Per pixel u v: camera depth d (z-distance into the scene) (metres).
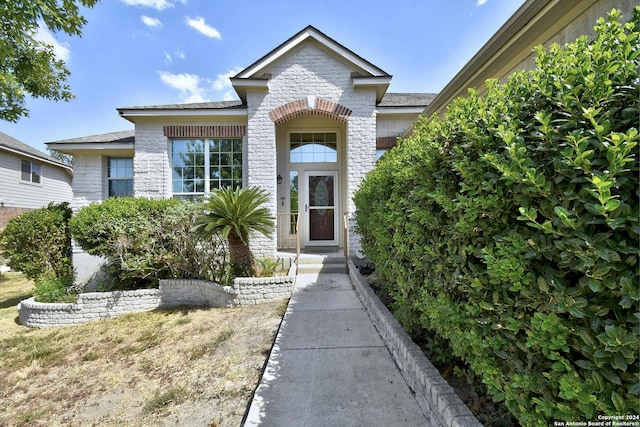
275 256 7.20
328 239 8.63
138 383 3.11
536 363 1.34
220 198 5.51
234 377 2.91
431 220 2.14
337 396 2.34
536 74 1.50
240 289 5.18
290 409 2.21
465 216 1.65
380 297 4.23
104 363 3.70
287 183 8.61
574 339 1.15
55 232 7.15
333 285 5.68
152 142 7.91
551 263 1.28
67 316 5.43
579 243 1.07
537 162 1.30
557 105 1.31
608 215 1.03
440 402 1.84
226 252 6.02
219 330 4.22
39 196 15.68
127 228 5.87
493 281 1.47
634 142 0.98
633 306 1.03
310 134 8.70
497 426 1.68
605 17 2.49
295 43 7.30
